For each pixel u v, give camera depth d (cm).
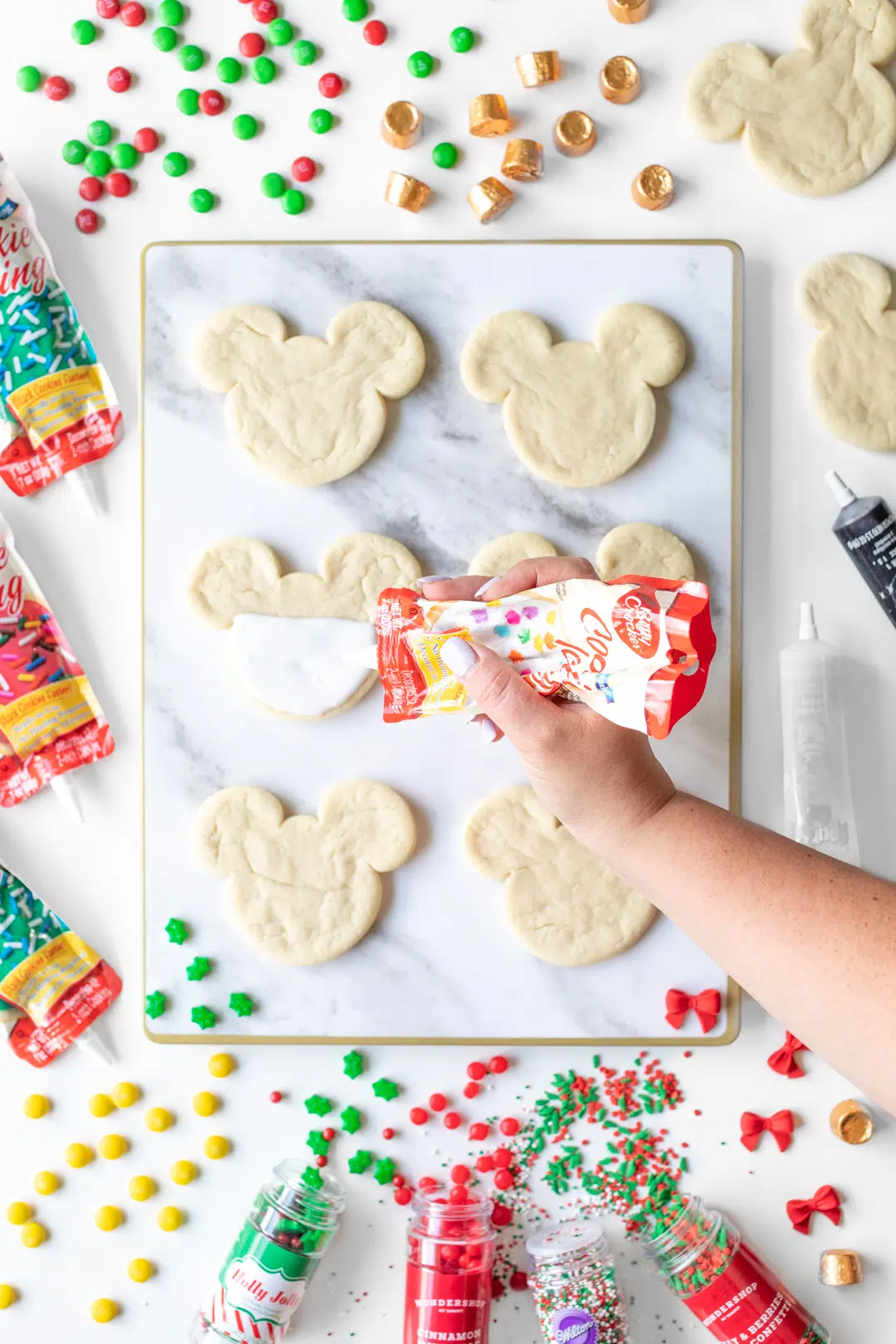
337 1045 110
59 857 111
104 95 110
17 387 107
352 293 108
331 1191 106
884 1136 109
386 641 85
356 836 107
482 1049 110
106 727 110
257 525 108
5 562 107
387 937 109
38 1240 109
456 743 109
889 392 107
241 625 106
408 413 108
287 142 109
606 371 106
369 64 109
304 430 106
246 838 107
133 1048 111
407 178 105
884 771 109
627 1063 110
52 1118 111
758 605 109
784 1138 108
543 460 106
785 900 71
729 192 109
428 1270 101
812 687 104
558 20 109
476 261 108
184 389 108
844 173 107
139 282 110
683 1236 102
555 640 77
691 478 108
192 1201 110
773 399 109
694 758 108
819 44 107
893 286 109
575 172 109
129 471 111
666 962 108
